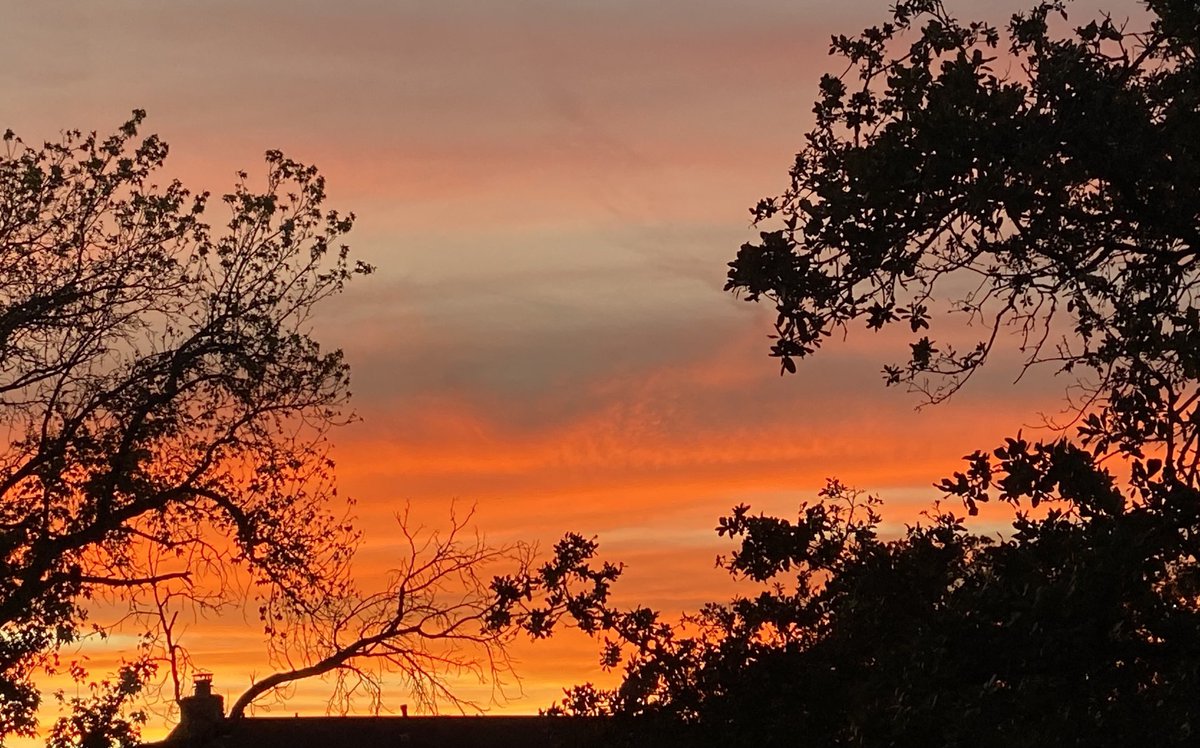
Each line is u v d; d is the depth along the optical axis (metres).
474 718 24.02
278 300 18.23
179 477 18.22
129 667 17.11
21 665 16.91
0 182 16.78
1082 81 8.84
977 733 8.38
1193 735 8.28
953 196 8.99
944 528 10.44
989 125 8.75
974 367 9.94
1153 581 8.92
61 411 17.31
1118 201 9.42
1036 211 9.13
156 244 17.45
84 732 16.66
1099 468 9.27
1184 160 8.79
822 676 12.07
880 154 8.94
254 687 17.48
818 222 9.15
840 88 10.02
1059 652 8.78
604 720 13.55
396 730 23.77
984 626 8.95
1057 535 9.07
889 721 8.98
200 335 17.67
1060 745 8.27
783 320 9.38
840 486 12.44
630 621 13.79
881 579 10.77
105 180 17.22
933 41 9.80
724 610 13.70
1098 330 9.91
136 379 17.25
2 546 16.67
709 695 12.86
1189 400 9.30
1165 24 9.15
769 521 12.45
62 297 16.66
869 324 9.41
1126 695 8.75
